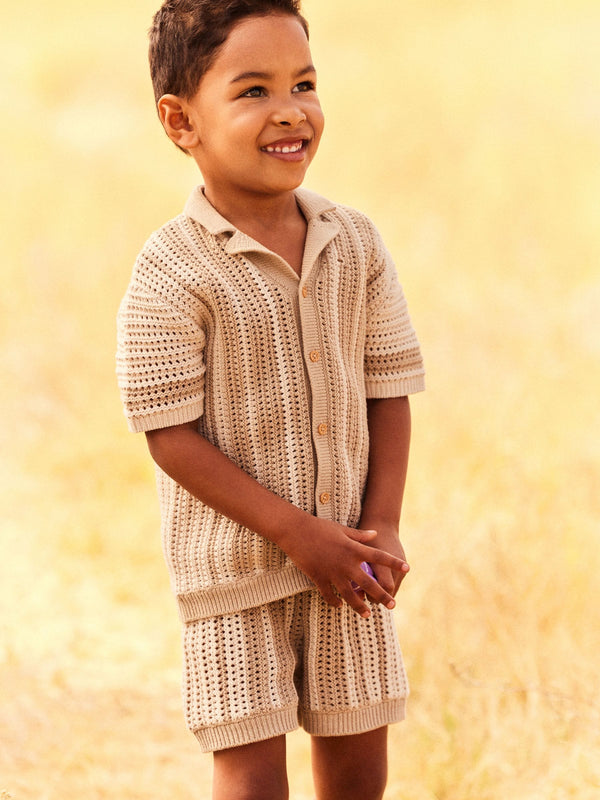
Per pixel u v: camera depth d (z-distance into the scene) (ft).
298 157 15.20
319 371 15.58
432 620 23.68
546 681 21.91
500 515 28.50
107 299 47.29
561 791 19.21
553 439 32.22
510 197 55.62
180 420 15.26
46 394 40.98
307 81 15.38
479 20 94.43
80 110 85.05
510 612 23.61
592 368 37.45
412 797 20.11
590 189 55.62
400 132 67.15
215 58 14.96
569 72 73.92
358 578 14.94
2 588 30.04
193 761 22.54
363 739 16.63
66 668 25.98
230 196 15.61
